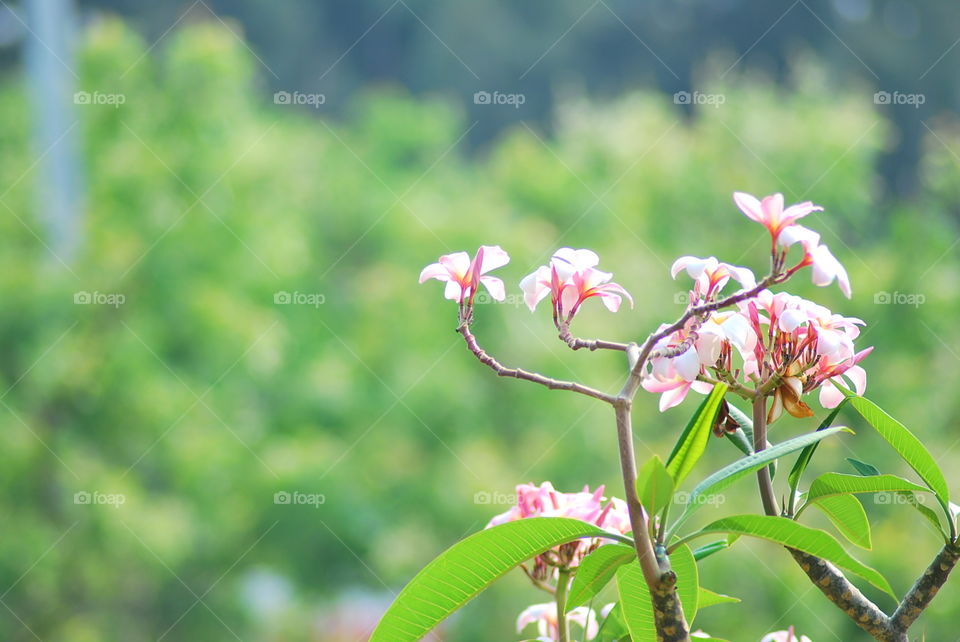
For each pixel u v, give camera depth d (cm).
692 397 697
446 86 1741
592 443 706
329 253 909
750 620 558
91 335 719
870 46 1678
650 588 108
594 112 1020
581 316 731
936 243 698
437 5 1778
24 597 672
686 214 791
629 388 114
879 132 815
